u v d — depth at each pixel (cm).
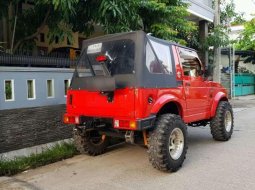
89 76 581
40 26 838
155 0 940
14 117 654
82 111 580
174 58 607
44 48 949
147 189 479
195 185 489
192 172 550
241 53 2258
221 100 798
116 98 530
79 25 852
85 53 606
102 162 620
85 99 575
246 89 2233
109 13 758
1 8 761
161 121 536
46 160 611
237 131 914
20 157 611
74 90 591
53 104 745
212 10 1647
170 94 577
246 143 759
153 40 560
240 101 1786
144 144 571
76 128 625
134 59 524
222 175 531
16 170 562
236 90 2117
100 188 488
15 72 669
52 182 517
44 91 727
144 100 511
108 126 582
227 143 764
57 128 739
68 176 544
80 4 777
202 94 698
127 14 790
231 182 498
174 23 1011
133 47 533
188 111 639
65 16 720
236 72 2242
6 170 554
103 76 536
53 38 831
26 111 676
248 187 477
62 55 849
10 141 646
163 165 526
